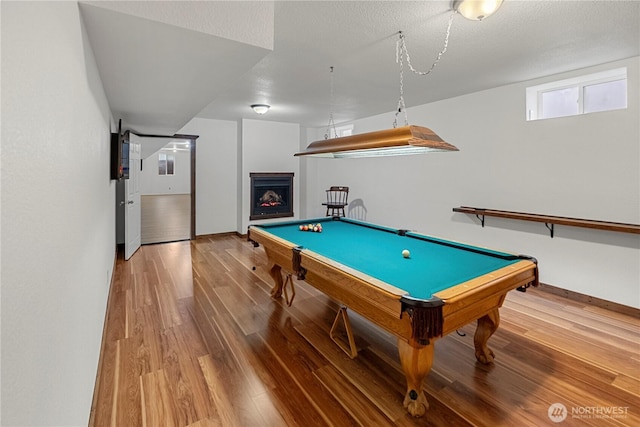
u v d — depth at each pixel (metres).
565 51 2.72
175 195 14.94
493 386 1.97
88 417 1.59
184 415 1.71
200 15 1.66
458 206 4.41
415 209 5.11
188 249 5.41
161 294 3.41
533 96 3.64
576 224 3.05
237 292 3.50
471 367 2.16
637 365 2.18
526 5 1.99
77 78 1.38
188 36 1.72
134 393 1.87
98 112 2.28
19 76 0.71
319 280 2.50
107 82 2.58
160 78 2.46
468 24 2.24
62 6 1.11
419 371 1.69
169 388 1.92
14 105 0.69
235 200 6.68
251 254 5.11
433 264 2.14
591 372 2.11
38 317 0.83
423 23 2.22
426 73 3.27
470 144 4.21
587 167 3.15
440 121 4.58
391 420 1.70
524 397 1.87
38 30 0.85
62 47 1.10
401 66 3.09
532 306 3.16
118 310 3.00
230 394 1.88
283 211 6.87
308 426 1.65
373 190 5.96
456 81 3.59
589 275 3.21
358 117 5.99
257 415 1.72
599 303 3.16
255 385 1.96
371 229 3.50
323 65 3.06
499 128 3.87
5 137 0.64
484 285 1.67
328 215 6.73
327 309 3.10
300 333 2.62
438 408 1.78
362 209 6.26
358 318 2.91
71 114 1.25
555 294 3.47
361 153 2.98
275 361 2.22
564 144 3.31
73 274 1.27
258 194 6.61
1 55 0.63
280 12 2.07
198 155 6.20
